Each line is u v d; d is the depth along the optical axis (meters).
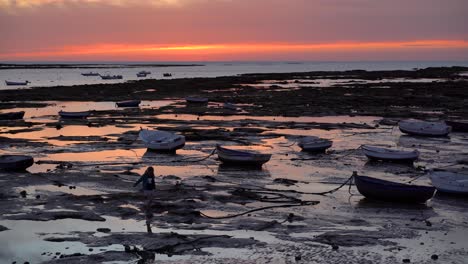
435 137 35.09
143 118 43.81
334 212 17.55
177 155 27.86
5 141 31.78
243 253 13.59
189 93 69.38
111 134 34.94
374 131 37.22
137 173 23.31
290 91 68.88
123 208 17.48
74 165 24.95
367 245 14.27
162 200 18.61
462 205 18.70
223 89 76.06
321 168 24.97
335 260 13.12
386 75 113.19
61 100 61.28
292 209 17.83
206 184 21.30
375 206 18.38
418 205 18.62
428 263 13.03
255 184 21.48
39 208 17.50
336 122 41.78
